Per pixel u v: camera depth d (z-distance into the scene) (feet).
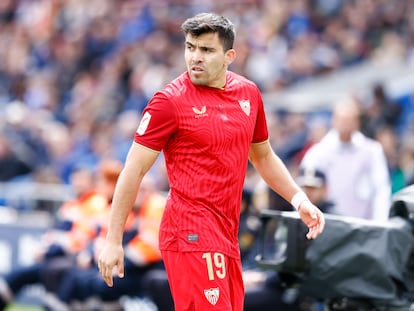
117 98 203.00
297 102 174.60
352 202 104.68
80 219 108.27
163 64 213.46
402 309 68.64
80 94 213.25
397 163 129.49
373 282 68.49
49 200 137.80
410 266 69.97
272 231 75.92
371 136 141.59
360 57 197.88
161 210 101.81
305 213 63.77
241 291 62.34
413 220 69.82
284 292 89.81
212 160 60.54
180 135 60.49
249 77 195.11
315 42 199.21
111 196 107.55
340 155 104.99
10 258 132.77
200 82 60.64
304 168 93.20
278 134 153.99
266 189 95.55
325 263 68.59
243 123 61.31
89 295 103.14
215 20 60.29
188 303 60.59
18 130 181.98
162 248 61.62
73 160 170.71
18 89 224.12
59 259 108.99
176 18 228.84
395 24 204.23
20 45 243.60
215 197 60.64
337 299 69.15
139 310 101.81
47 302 108.68
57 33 245.04
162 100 60.39
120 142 170.91
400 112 162.61
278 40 204.74
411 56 192.13
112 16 240.32
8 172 166.81
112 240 60.03
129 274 101.45
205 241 60.23
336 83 183.83
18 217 137.90
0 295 112.57
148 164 60.54
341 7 210.38
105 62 225.15
